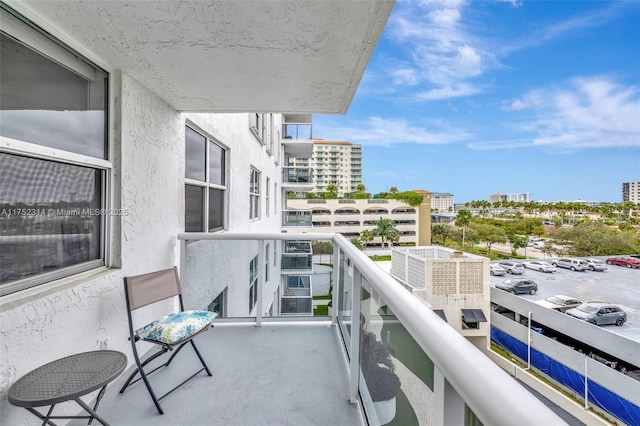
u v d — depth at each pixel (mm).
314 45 1689
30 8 1333
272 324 2896
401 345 963
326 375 2051
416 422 807
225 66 1938
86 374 1239
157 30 1531
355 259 1554
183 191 2904
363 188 60219
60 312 1478
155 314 2402
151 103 2357
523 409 362
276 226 10578
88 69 1770
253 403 1751
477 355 505
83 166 1753
